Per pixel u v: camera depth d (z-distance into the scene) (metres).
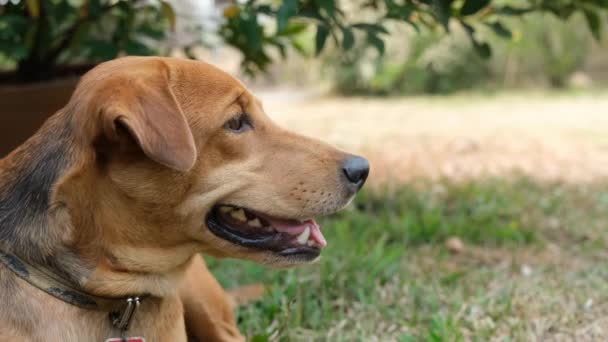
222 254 0.80
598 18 1.15
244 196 0.76
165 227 0.74
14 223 0.74
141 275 0.75
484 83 4.27
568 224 1.39
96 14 1.16
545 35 4.14
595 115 3.11
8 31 1.08
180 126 0.69
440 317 0.95
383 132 2.74
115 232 0.73
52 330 0.72
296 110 3.58
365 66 4.00
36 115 1.10
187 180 0.74
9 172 0.76
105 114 0.68
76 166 0.72
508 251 1.25
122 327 0.75
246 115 0.77
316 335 0.94
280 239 0.78
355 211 1.43
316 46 1.05
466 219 1.38
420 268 1.15
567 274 1.13
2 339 0.71
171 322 0.79
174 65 0.76
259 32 1.20
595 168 1.99
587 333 0.94
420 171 1.95
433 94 4.19
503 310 0.99
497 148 2.35
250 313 0.99
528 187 1.70
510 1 2.53
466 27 1.09
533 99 3.81
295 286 1.03
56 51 1.21
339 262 1.12
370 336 0.94
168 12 1.09
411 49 3.99
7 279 0.73
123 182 0.72
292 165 0.77
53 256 0.73
